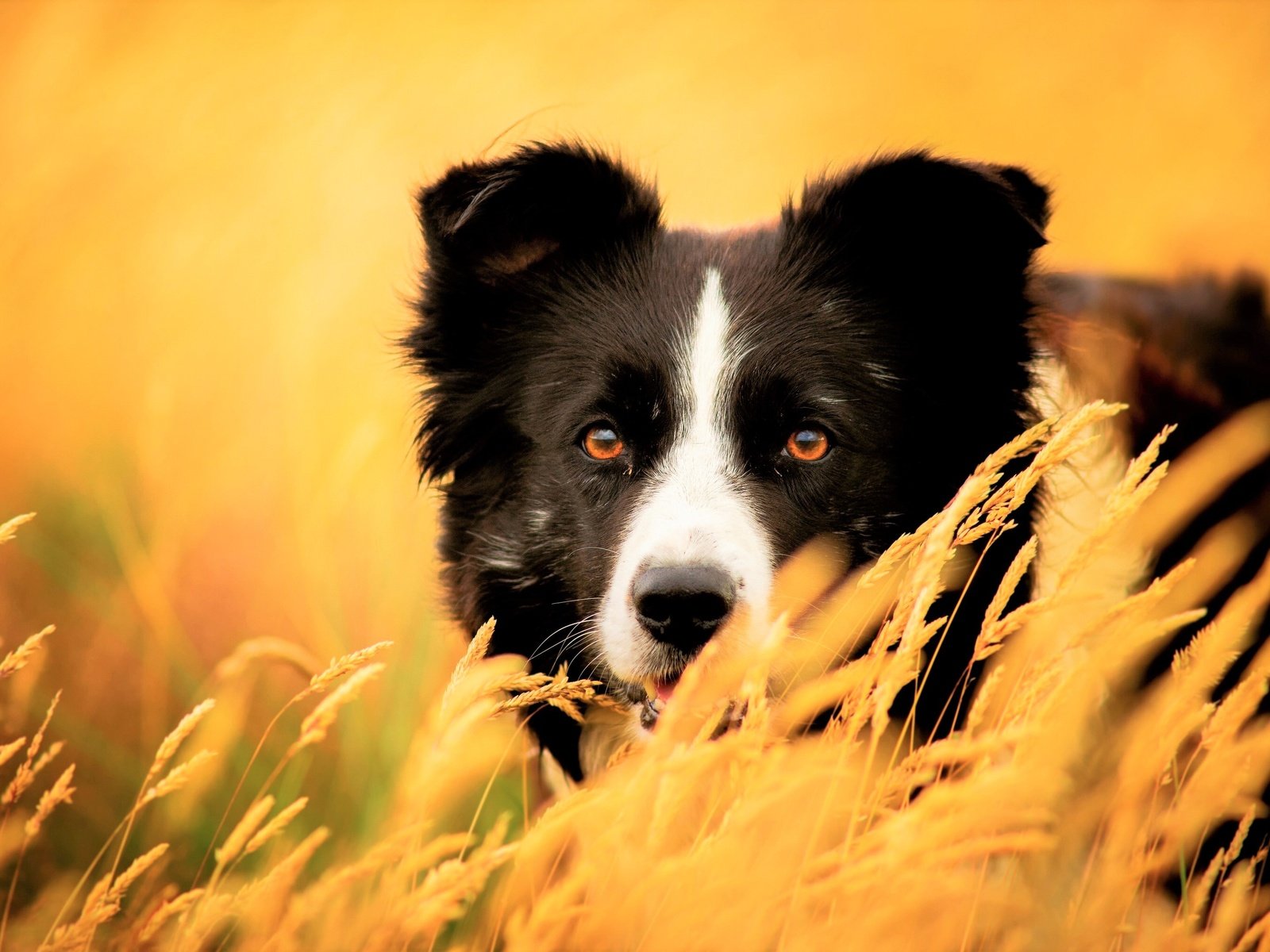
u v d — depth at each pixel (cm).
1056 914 471
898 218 612
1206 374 711
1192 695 440
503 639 635
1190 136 1766
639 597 527
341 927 424
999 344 597
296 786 688
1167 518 623
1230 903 434
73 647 813
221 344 1095
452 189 600
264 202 1181
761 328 590
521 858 391
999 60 1892
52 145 1142
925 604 410
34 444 991
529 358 629
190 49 1250
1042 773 389
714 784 451
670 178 1517
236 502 959
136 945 409
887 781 426
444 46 1385
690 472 569
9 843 452
